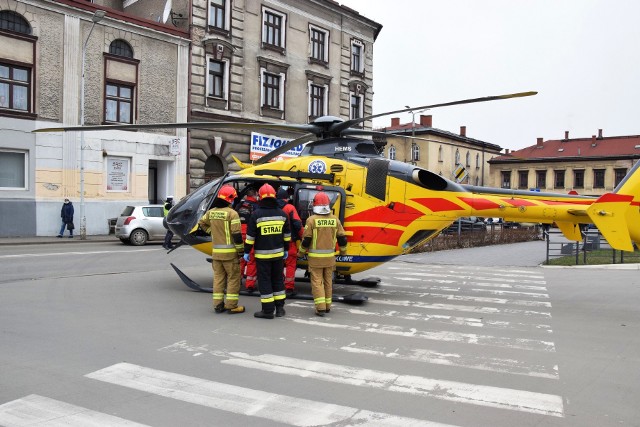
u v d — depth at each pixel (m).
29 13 21.14
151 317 7.63
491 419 4.14
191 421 4.02
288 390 4.71
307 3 31.36
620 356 5.98
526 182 65.62
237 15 27.81
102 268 13.20
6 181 21.12
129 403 4.36
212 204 9.60
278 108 30.06
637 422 4.12
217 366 5.38
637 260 17.28
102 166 23.45
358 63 35.72
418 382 4.99
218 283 8.02
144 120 24.69
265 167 10.08
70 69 22.31
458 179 20.89
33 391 4.61
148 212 20.44
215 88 27.47
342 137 10.06
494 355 5.96
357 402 4.45
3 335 6.46
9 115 20.78
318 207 8.03
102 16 21.08
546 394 4.72
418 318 7.90
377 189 9.34
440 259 18.05
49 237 21.88
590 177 61.88
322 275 8.06
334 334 6.81
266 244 7.62
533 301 9.54
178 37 25.61
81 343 6.14
